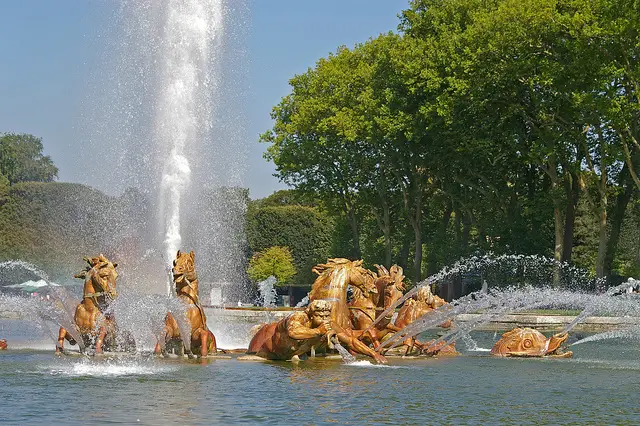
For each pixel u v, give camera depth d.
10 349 25.09
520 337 25.38
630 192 61.25
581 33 51.28
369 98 68.38
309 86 78.25
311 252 105.38
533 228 64.94
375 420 13.30
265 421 13.06
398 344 24.09
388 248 75.19
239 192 55.56
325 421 13.12
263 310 45.94
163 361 21.28
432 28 64.56
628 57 51.56
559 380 18.81
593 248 77.44
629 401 15.74
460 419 13.58
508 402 15.45
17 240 89.12
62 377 17.78
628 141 57.22
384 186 74.44
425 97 64.62
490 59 55.88
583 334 40.03
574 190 62.06
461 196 70.31
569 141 58.06
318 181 78.06
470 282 69.31
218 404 14.53
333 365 20.66
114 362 20.83
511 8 54.22
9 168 135.00
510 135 60.12
